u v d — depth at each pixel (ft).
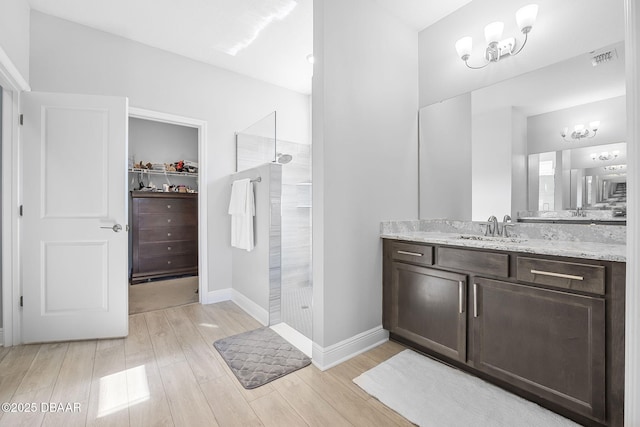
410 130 8.01
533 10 5.65
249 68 10.67
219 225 10.50
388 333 7.37
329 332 6.08
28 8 7.30
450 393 5.14
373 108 6.99
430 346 6.18
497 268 5.12
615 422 3.86
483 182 6.93
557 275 4.39
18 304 6.95
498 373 5.12
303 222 12.66
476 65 7.04
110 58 8.51
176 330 7.93
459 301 5.66
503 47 6.44
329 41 6.06
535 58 6.08
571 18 5.60
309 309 9.90
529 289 4.73
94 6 7.42
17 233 6.91
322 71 5.98
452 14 7.48
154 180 14.44
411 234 7.30
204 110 10.18
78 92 8.05
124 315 7.46
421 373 5.78
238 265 10.23
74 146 7.23
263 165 8.57
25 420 4.47
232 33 8.60
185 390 5.25
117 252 7.46
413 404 4.85
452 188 7.52
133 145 14.02
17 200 6.90
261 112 11.59
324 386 5.39
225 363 6.20
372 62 6.96
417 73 8.27
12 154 6.84
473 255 5.46
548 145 5.92
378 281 7.15
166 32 8.52
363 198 6.80
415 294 6.48
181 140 15.28
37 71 7.53
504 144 6.56
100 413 4.64
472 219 7.13
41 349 6.77
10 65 6.10
